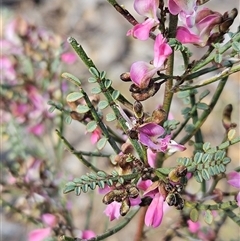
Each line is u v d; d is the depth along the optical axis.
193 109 0.23
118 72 0.69
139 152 0.21
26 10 0.79
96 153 0.24
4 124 0.36
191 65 0.21
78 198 0.50
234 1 0.75
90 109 0.21
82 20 0.78
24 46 0.35
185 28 0.21
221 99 0.61
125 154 0.21
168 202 0.20
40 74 0.36
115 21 0.77
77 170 0.55
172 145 0.20
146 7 0.20
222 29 0.21
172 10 0.20
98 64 0.71
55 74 0.35
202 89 0.61
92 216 0.50
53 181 0.33
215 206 0.22
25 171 0.33
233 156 0.57
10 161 0.50
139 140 0.20
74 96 0.21
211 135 0.59
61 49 0.34
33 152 0.37
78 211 0.50
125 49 0.73
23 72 0.36
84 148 0.58
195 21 0.21
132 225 0.52
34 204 0.32
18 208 0.32
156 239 0.37
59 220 0.31
